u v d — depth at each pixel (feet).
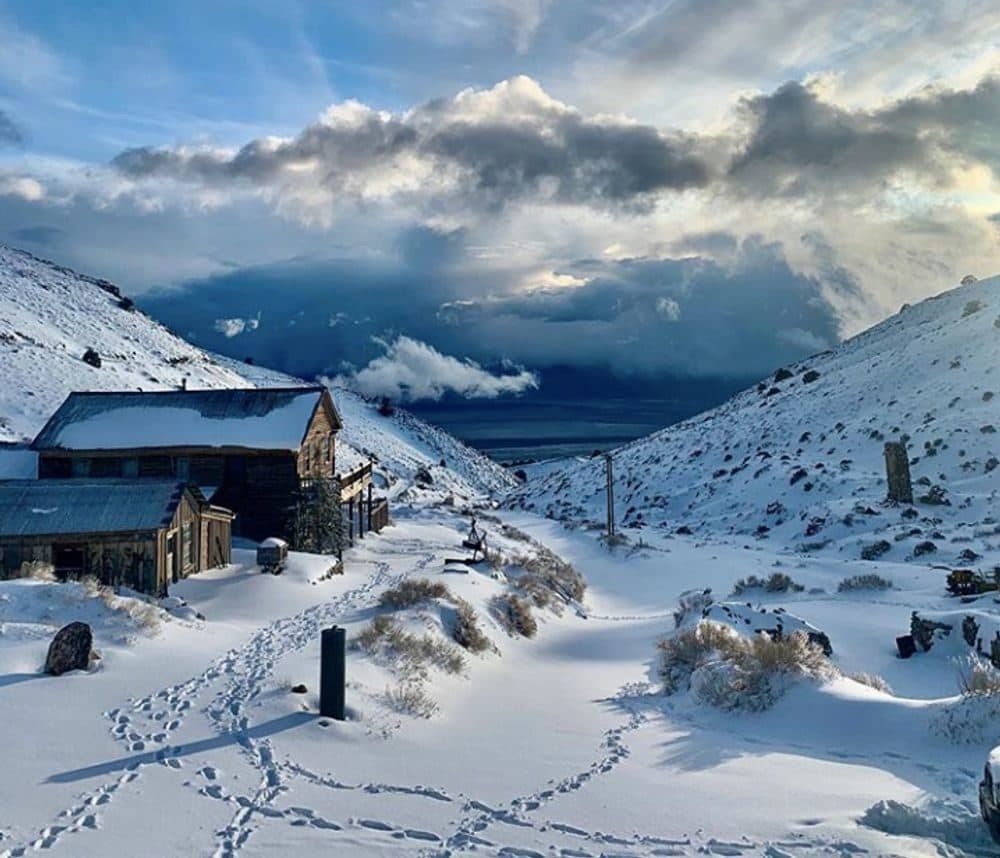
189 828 26.63
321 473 125.18
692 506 191.01
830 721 41.32
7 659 44.04
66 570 73.41
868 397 212.02
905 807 29.14
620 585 128.77
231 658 51.52
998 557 106.11
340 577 94.89
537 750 38.78
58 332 249.96
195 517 85.71
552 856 25.73
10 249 372.38
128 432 113.50
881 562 113.50
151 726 36.96
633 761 37.19
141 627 54.44
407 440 448.65
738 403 308.19
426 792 31.22
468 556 114.62
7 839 24.95
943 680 56.85
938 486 143.13
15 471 110.73
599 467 275.39
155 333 327.67
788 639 49.93
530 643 78.43
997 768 27.22
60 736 34.60
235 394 121.39
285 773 32.24
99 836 25.59
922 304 326.65
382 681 47.24
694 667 53.83
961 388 186.70
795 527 148.36
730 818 29.14
